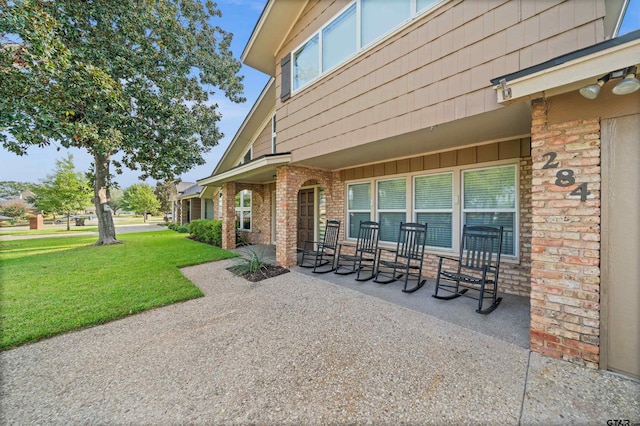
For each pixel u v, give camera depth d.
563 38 2.40
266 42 6.36
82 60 6.80
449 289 4.39
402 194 5.56
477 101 2.96
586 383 2.02
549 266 2.38
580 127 2.24
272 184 9.91
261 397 1.94
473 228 3.91
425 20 3.43
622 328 2.07
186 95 11.27
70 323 3.18
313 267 6.15
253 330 3.01
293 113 5.85
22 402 1.92
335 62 4.82
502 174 4.25
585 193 2.21
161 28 9.11
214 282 5.01
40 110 5.85
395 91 3.80
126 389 2.06
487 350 2.50
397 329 2.96
